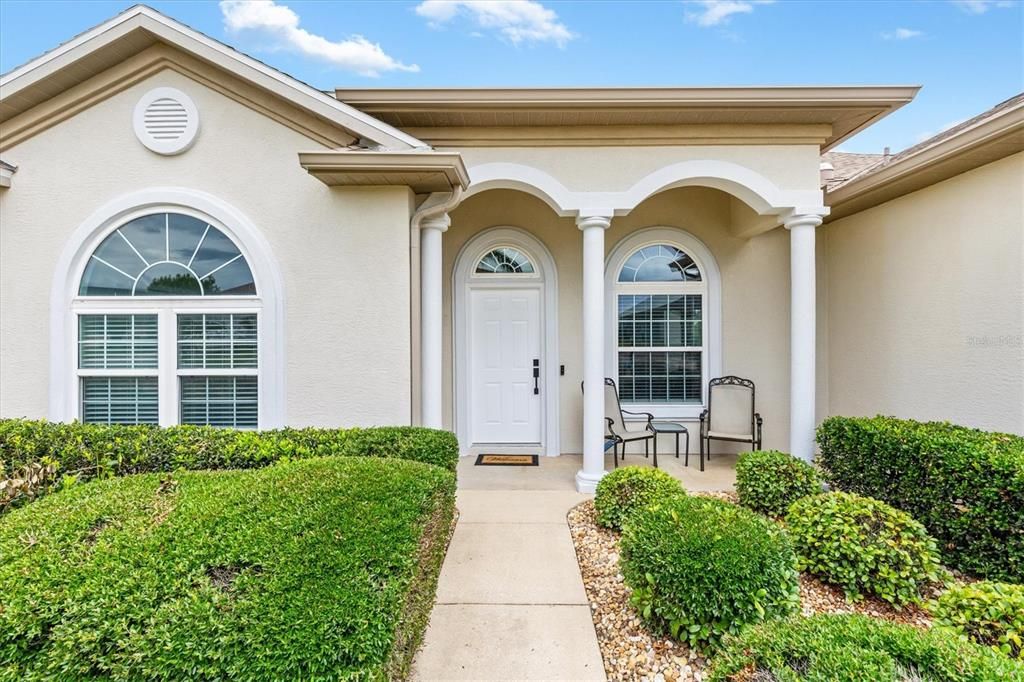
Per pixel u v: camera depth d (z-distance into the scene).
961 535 3.63
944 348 5.40
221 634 1.79
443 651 2.88
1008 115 4.15
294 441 4.32
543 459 7.11
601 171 5.58
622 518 4.05
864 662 1.85
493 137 5.54
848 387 6.88
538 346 7.46
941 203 5.42
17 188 5.10
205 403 5.20
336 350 5.13
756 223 6.57
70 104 5.04
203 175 5.11
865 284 6.56
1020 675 1.79
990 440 3.88
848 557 3.26
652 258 7.55
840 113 5.32
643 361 7.52
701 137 5.54
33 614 1.81
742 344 7.41
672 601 2.80
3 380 5.09
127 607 1.85
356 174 4.79
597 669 2.73
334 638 1.81
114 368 5.16
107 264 5.16
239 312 5.14
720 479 6.14
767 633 2.20
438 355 5.51
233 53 4.78
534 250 7.38
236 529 2.26
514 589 3.53
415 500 2.73
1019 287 4.64
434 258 5.48
